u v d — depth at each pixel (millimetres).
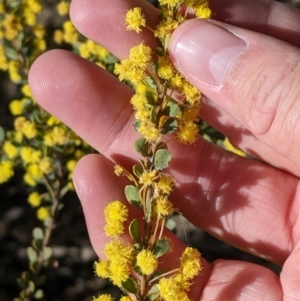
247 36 105
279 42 105
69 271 215
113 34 121
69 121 125
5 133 177
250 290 124
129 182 124
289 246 136
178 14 107
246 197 134
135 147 105
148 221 105
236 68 104
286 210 135
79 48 166
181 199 134
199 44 103
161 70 104
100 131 124
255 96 105
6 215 216
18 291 211
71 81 120
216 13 124
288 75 102
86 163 123
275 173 137
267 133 111
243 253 214
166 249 104
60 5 176
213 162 133
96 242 124
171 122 105
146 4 118
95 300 108
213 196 134
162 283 101
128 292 104
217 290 126
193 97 106
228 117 137
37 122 157
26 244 216
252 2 125
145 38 119
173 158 130
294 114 102
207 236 215
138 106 105
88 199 122
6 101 221
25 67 164
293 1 224
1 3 164
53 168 163
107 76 123
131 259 103
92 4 118
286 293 122
